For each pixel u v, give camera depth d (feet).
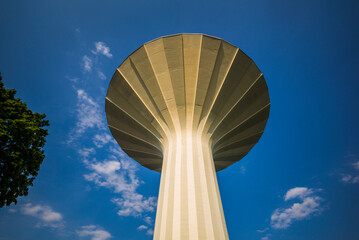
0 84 60.85
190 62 62.08
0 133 49.60
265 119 75.20
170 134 63.00
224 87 64.28
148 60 63.10
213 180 55.77
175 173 54.34
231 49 63.41
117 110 72.13
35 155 57.72
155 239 49.49
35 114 62.18
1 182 51.08
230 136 73.05
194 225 45.93
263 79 68.33
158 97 63.87
